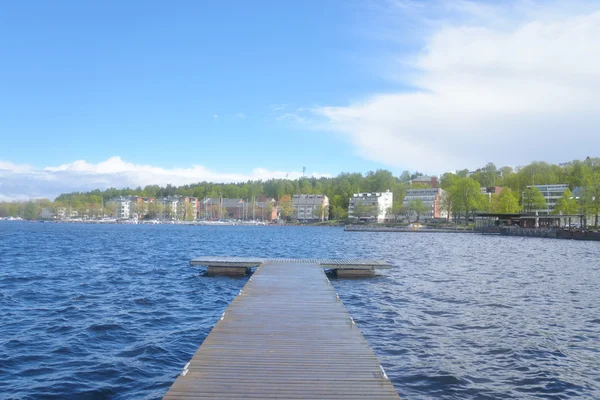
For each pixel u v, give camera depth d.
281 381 9.34
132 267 38.53
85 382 12.44
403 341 16.64
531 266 42.41
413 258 50.34
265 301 17.84
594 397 12.00
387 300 24.50
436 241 90.62
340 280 32.19
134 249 59.84
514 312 21.62
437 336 17.34
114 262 42.59
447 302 24.00
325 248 67.19
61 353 14.78
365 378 9.59
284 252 58.22
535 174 175.38
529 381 12.95
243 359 10.63
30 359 14.16
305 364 10.39
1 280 30.17
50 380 12.52
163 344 15.94
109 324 18.48
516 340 16.88
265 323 14.20
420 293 26.77
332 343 12.08
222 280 31.27
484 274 35.97
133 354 14.85
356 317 20.47
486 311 21.81
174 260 45.22
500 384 12.71
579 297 25.64
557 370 13.85
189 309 21.86
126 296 24.77
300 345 11.86
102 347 15.55
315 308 16.56
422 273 36.44
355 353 11.26
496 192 188.75
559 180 178.38
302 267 30.38
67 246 64.06
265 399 8.45
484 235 122.88
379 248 67.81
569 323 19.53
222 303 23.38
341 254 55.44
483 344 16.34
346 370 10.05
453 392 12.10
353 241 88.94
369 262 35.12
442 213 198.25
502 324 19.27
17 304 22.33
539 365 14.26
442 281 31.89
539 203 136.25
